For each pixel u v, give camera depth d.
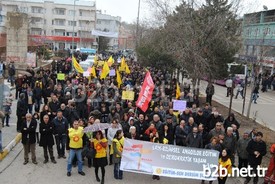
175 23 23.80
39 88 19.00
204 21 23.14
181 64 24.39
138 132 12.69
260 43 30.19
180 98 19.38
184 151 11.22
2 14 89.19
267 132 18.80
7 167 11.82
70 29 99.62
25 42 36.06
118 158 11.14
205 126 14.15
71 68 35.78
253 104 29.91
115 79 25.34
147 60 37.03
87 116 16.08
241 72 38.97
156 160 11.28
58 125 12.78
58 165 12.27
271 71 43.72
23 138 12.06
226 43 23.72
